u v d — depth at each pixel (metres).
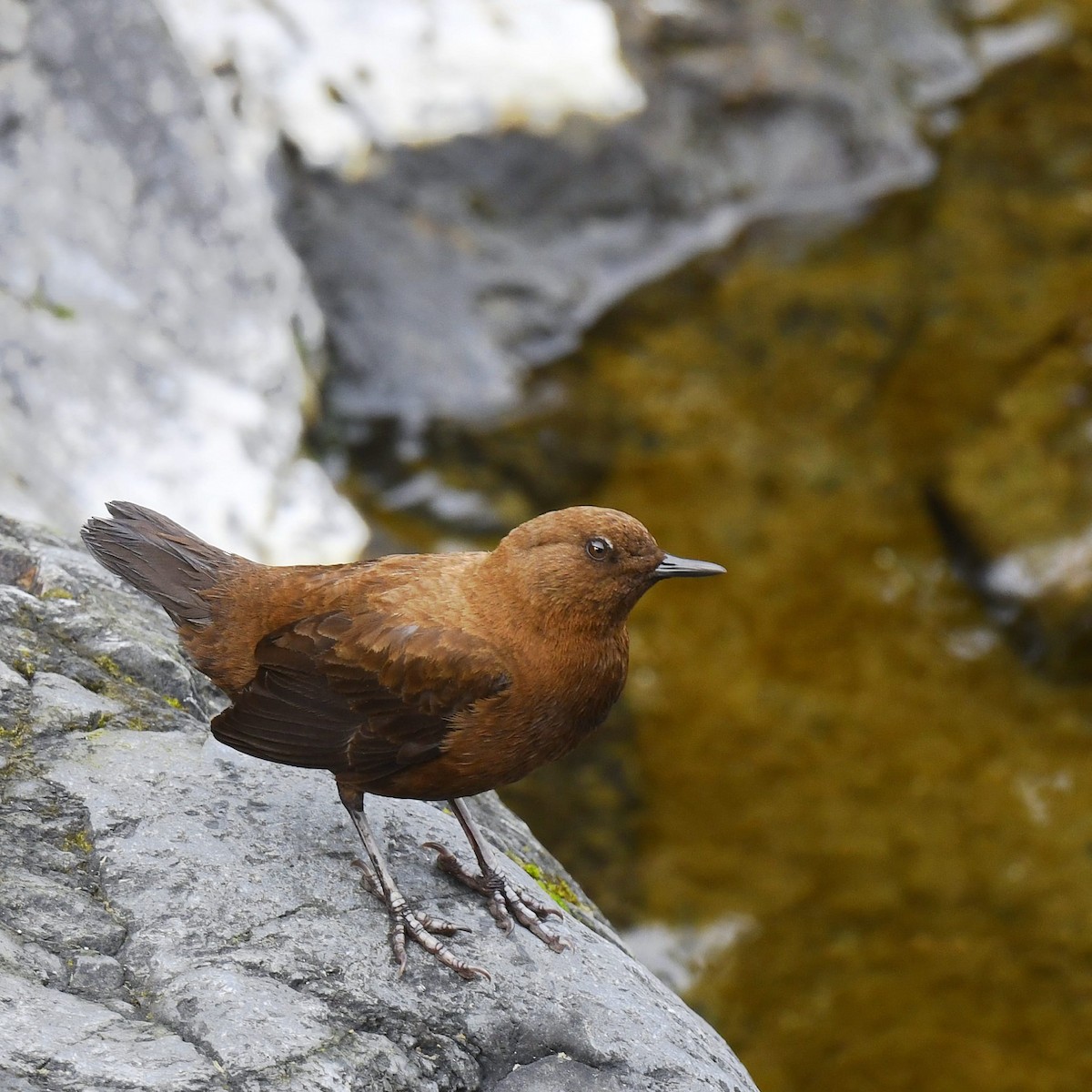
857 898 11.37
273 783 5.91
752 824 11.80
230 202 13.43
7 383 11.12
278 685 5.71
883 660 12.95
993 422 14.38
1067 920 11.27
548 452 14.47
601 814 11.77
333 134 14.98
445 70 15.56
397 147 15.26
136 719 6.12
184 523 11.55
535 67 15.91
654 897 11.30
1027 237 16.27
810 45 17.02
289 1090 4.53
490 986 5.29
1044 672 12.91
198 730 6.21
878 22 17.48
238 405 12.56
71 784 5.52
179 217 13.06
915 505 14.07
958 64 17.64
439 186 15.41
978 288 15.80
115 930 5.00
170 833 5.43
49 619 6.42
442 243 15.28
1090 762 12.30
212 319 12.98
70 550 7.22
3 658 6.12
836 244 16.33
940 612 13.30
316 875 5.50
